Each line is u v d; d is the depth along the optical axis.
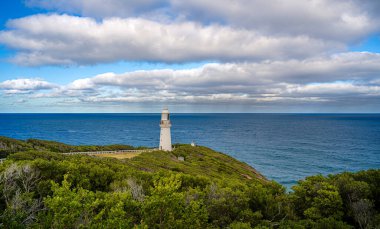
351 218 24.34
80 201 15.71
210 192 26.39
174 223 15.94
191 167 56.34
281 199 27.06
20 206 16.17
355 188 26.09
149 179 32.56
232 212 23.72
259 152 129.75
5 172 22.19
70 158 42.91
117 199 18.50
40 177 27.11
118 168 37.47
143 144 156.12
